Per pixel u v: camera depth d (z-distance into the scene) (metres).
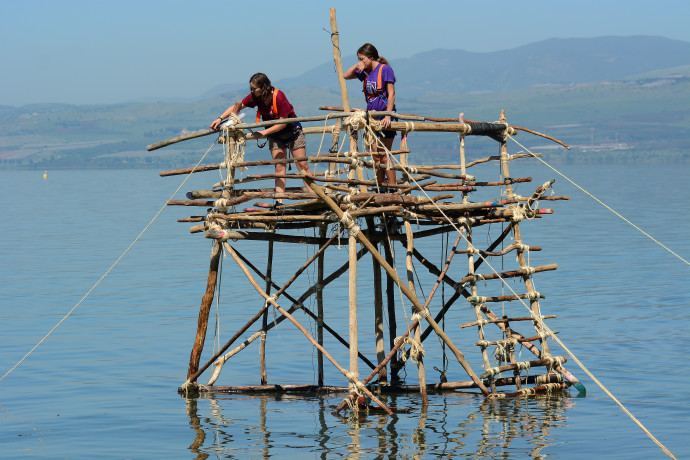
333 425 12.62
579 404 13.62
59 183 187.62
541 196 14.19
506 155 14.66
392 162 14.38
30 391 15.31
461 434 11.99
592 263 34.25
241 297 27.06
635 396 14.06
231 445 11.71
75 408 14.03
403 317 22.41
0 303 26.30
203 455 11.29
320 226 15.02
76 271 34.75
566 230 51.53
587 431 12.09
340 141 14.75
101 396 14.84
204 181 168.88
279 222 14.50
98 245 46.34
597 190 110.00
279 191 14.38
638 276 29.95
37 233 54.53
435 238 45.38
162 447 11.70
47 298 27.33
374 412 13.34
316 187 12.74
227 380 16.09
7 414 13.73
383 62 14.27
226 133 13.88
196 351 14.91
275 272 33.38
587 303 24.14
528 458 10.91
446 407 13.57
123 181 198.12
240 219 13.78
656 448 11.27
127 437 12.24
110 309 24.95
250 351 18.81
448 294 26.62
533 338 14.41
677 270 31.47
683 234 46.09
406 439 11.80
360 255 14.93
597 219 60.28
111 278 32.38
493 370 14.03
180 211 78.06
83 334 21.03
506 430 12.19
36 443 12.07
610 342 18.58
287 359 17.86
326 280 15.41
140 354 18.64
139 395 14.87
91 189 142.88
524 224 56.88
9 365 17.58
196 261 38.25
